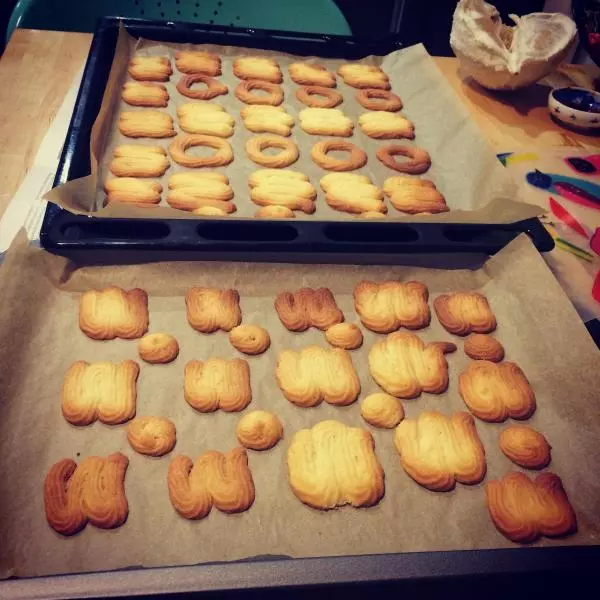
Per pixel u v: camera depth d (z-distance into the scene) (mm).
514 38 898
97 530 458
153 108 847
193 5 1027
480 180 757
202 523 468
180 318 590
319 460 501
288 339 589
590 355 556
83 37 956
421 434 530
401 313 613
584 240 717
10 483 473
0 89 829
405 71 958
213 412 531
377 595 414
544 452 522
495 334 611
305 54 984
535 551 419
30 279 568
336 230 632
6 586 368
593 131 892
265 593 386
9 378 519
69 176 669
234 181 756
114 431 512
